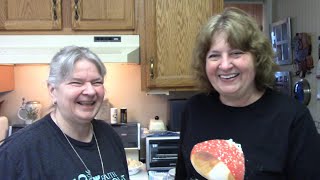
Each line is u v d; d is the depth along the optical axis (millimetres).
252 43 1074
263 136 1092
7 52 1970
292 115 1077
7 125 2232
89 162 1205
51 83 1145
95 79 1148
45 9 2035
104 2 2061
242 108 1149
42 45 2020
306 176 1051
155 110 2441
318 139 1061
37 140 1117
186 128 1288
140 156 2285
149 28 2084
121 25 2072
